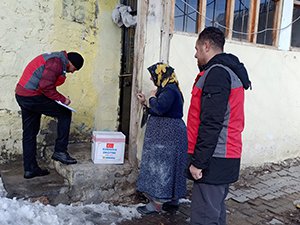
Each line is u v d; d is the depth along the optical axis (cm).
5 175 358
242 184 450
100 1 434
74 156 386
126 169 371
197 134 236
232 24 462
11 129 395
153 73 329
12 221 280
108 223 319
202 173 236
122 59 460
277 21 513
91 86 444
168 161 330
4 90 385
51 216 301
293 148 558
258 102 502
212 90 223
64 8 408
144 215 345
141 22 370
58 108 344
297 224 347
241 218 355
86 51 433
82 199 347
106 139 365
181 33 414
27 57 394
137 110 377
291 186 453
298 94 549
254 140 504
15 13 379
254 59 490
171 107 328
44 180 350
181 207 370
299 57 542
